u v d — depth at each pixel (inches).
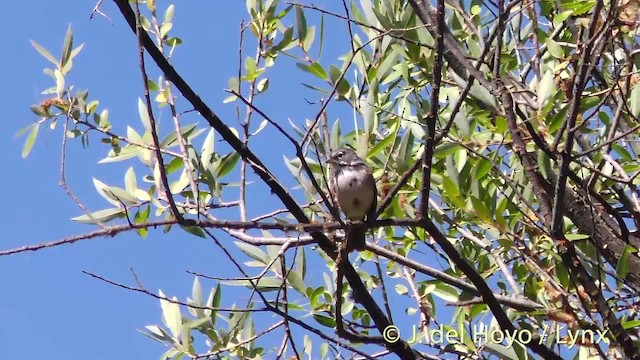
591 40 256.1
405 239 335.3
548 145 289.0
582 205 297.3
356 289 300.0
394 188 269.1
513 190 299.3
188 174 308.3
